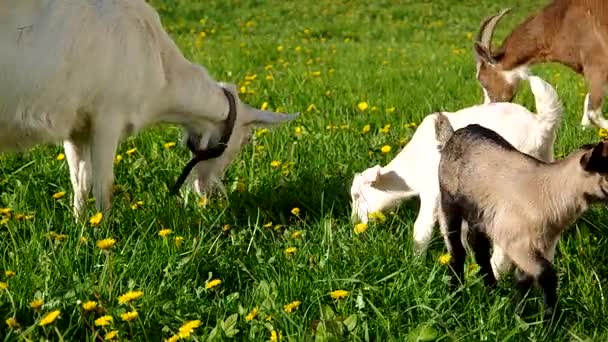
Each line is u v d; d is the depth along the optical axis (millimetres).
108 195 7547
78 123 7469
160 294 5754
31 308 5414
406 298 5762
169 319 5449
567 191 5559
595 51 12664
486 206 5918
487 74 13469
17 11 6930
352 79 14453
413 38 24422
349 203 8195
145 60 7559
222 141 8383
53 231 6836
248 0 30969
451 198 6301
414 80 14703
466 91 13938
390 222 7707
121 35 7363
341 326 5242
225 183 8672
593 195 5492
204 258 6410
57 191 8352
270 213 7816
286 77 14797
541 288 5688
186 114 8125
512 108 7645
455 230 6340
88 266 6266
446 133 6684
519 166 5809
